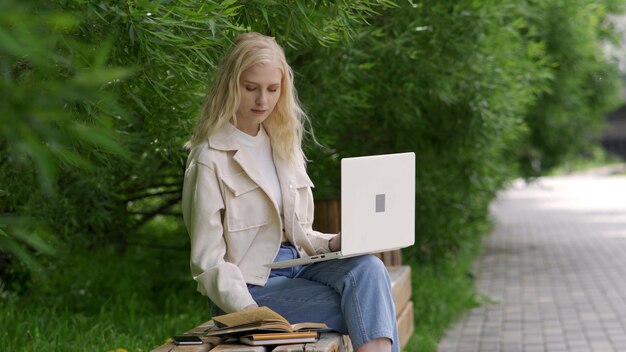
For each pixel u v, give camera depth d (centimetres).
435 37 710
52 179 200
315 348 336
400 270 625
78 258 806
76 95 209
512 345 767
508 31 798
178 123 484
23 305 701
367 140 817
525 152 1541
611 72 1545
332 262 378
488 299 994
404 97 736
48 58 246
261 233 369
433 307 839
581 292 1057
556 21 1254
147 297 789
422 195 841
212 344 355
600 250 1502
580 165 4519
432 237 887
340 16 423
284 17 415
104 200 692
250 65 357
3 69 225
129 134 536
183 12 326
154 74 381
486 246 1578
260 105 360
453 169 871
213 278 350
